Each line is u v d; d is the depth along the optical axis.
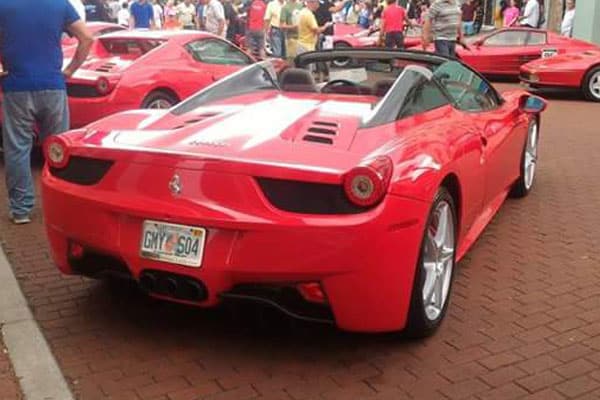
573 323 3.91
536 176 7.45
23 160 5.52
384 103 3.96
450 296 4.02
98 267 3.67
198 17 19.25
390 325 3.32
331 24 16.77
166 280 3.33
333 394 3.17
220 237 3.20
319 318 3.29
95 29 10.57
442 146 3.73
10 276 4.46
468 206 4.22
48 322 3.83
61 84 5.56
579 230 5.59
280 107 4.17
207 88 4.49
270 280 3.18
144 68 7.93
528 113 5.97
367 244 3.10
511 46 16.42
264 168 3.15
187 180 3.27
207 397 3.14
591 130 10.44
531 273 4.66
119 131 3.84
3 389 3.19
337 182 3.10
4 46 5.32
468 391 3.21
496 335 3.75
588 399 3.16
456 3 11.85
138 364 3.41
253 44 16.30
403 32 15.31
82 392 3.17
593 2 18.48
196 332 3.73
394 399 3.13
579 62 13.84
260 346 3.59
